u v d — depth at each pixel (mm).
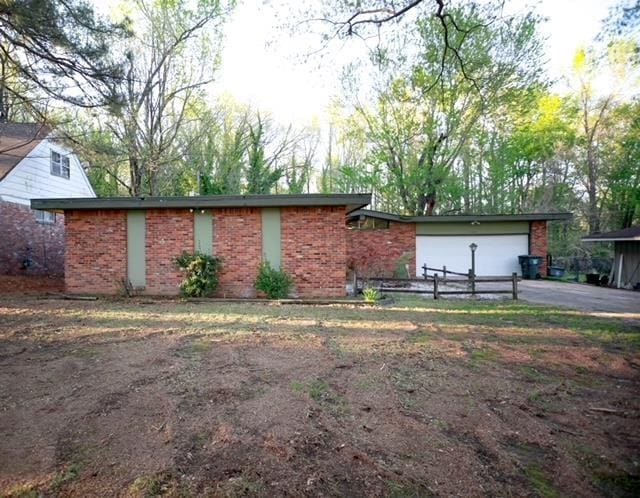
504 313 8148
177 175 21906
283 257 10375
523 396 3828
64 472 2482
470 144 20219
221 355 5066
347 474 2514
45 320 7238
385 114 18312
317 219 10359
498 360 4922
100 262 10609
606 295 11367
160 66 17812
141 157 16375
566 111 22859
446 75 15195
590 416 3424
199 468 2545
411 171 18766
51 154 15492
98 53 9383
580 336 6125
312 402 3619
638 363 4832
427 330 6512
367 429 3121
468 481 2469
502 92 16281
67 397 3693
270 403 3584
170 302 9438
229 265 10430
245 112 25672
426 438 2996
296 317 7641
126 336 6055
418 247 16875
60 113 12922
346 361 4832
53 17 8391
